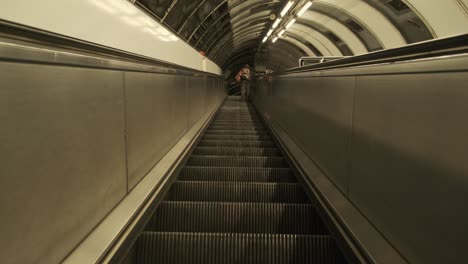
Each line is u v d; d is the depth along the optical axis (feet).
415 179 5.22
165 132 12.35
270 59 84.07
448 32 26.61
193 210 10.00
